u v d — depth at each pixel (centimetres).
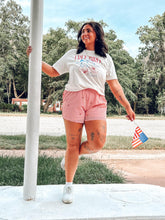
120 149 798
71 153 263
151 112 3631
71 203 257
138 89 3534
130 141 919
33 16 258
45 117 2344
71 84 263
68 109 261
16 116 2289
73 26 2855
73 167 264
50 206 249
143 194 287
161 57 3366
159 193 293
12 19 3219
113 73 284
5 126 1398
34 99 260
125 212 239
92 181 427
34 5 257
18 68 3272
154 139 1010
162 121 2184
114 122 2005
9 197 270
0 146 740
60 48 2825
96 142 257
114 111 3278
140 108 3628
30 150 261
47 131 1217
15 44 3191
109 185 317
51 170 451
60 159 546
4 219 221
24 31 3200
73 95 261
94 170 475
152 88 3559
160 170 552
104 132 260
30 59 261
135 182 455
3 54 3145
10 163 490
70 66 269
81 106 258
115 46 2859
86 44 273
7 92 3569
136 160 648
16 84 3584
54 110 3319
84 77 260
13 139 874
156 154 730
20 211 237
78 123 260
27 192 260
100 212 238
